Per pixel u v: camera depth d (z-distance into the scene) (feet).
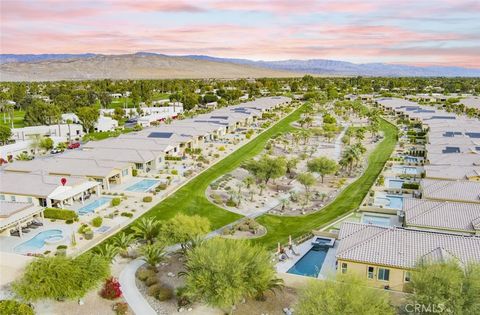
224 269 117.08
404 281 130.52
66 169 244.01
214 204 223.10
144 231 168.96
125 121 532.32
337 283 111.04
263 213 211.20
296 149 365.61
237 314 120.57
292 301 127.24
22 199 207.62
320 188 254.47
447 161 262.88
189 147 352.69
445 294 103.45
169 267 150.00
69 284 117.80
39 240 173.68
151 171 285.02
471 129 372.79
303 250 165.89
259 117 539.29
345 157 286.05
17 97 652.89
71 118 491.31
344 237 150.00
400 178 274.36
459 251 132.26
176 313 121.90
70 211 193.88
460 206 173.06
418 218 168.76
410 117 509.76
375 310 102.47
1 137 361.92
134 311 122.72
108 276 131.75
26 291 114.83
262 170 251.19
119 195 232.53
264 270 121.19
